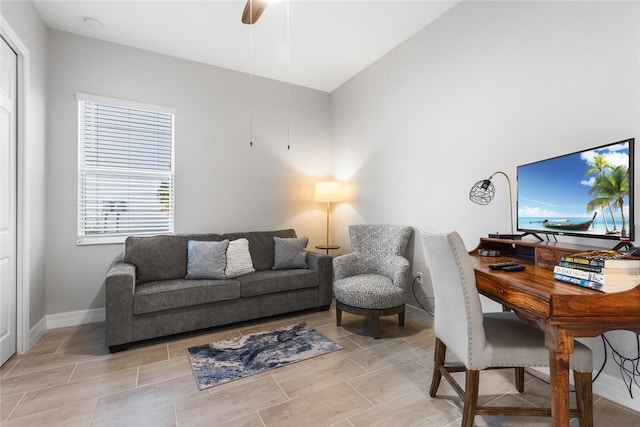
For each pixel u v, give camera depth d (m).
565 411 1.12
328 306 3.35
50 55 2.82
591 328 1.13
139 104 3.20
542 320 1.19
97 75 3.02
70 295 2.91
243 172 3.77
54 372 2.03
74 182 2.93
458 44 2.60
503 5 2.26
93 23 2.78
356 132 3.87
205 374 2.01
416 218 3.04
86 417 1.59
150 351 2.35
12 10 2.14
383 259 3.13
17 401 1.72
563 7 1.91
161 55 3.32
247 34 2.99
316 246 4.23
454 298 1.45
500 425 1.53
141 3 2.54
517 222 2.03
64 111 2.88
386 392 1.82
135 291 2.46
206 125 3.56
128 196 3.21
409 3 2.58
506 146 2.24
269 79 3.96
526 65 2.11
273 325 2.91
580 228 1.57
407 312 3.16
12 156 2.23
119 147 3.16
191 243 3.04
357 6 2.61
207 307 2.69
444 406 1.69
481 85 2.42
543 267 1.63
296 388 1.86
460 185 2.60
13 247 2.25
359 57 3.46
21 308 2.31
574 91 1.86
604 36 1.73
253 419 1.58
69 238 2.91
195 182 3.50
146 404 1.70
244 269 3.08
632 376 1.63
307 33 2.99
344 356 2.28
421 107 2.96
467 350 1.38
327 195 3.81
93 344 2.48
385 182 3.42
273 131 3.98
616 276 1.15
